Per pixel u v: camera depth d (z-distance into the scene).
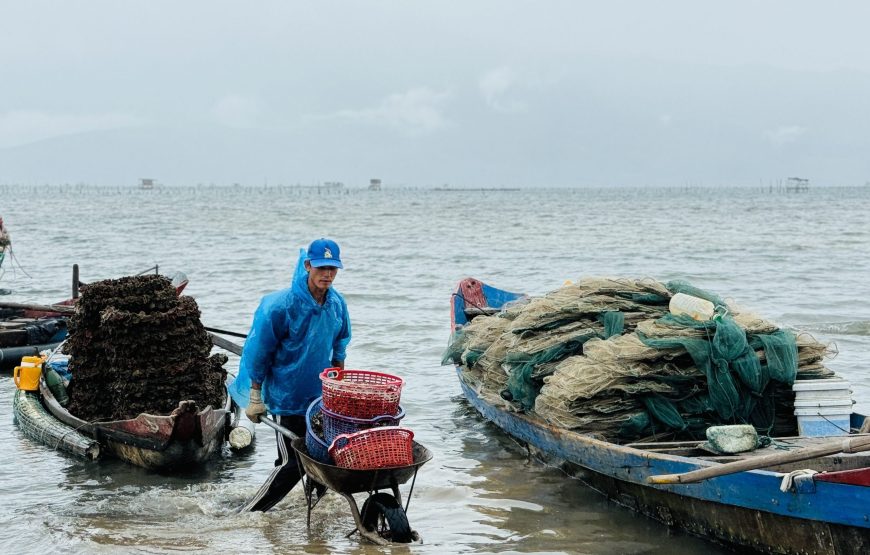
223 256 33.44
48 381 11.06
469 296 14.54
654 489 7.31
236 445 9.77
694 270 27.62
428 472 9.05
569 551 7.01
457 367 12.05
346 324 7.44
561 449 8.48
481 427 10.83
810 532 6.14
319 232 48.69
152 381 9.21
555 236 44.47
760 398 7.89
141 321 9.12
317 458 6.90
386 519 7.15
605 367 7.93
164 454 8.80
